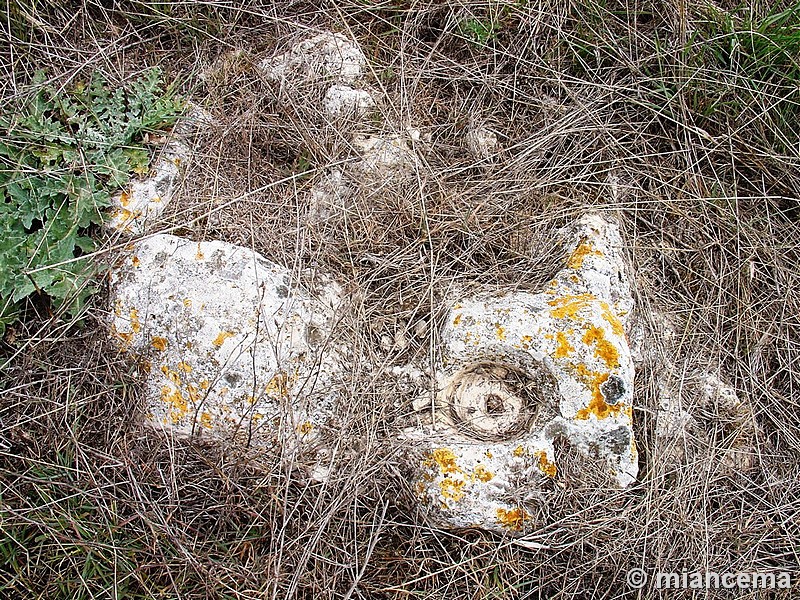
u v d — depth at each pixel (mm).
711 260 2453
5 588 1935
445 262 2328
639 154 2553
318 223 2322
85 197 2123
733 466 2270
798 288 2436
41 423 2047
